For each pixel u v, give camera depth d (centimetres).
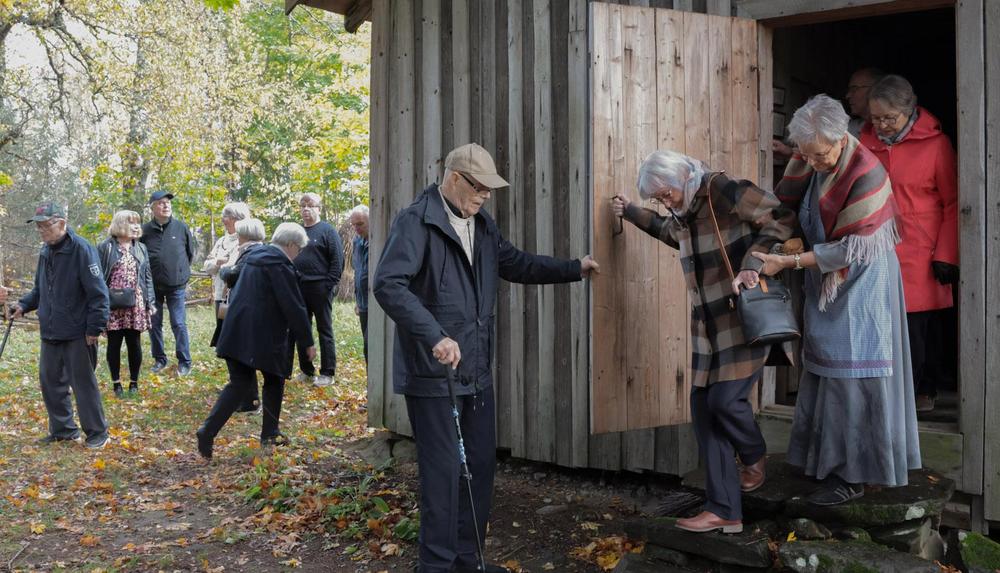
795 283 538
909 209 429
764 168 450
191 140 1585
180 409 725
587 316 491
